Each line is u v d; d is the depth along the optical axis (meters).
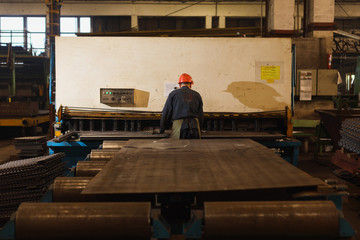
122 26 18.52
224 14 17.62
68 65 4.60
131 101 4.61
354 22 17.97
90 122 4.73
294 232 1.48
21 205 1.53
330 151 6.96
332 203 1.55
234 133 4.42
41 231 1.46
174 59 4.66
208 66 4.69
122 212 1.48
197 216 1.60
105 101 4.61
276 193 2.01
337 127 6.16
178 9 17.69
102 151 2.82
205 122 4.87
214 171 1.91
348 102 7.61
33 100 14.22
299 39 8.41
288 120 4.61
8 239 1.47
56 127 4.55
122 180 1.73
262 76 4.71
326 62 8.43
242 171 1.90
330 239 1.51
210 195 2.00
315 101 7.76
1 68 14.05
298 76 7.40
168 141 3.04
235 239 1.49
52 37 14.73
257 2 17.55
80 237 1.46
